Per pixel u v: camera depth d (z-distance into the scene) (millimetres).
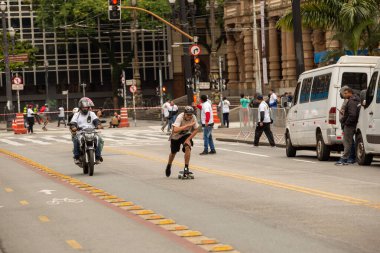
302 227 17141
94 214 20281
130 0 126562
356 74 35031
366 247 14664
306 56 94750
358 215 18547
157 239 16234
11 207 22438
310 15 47938
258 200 22141
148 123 102312
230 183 27234
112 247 15508
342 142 35062
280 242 15477
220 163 36938
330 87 35312
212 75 106312
